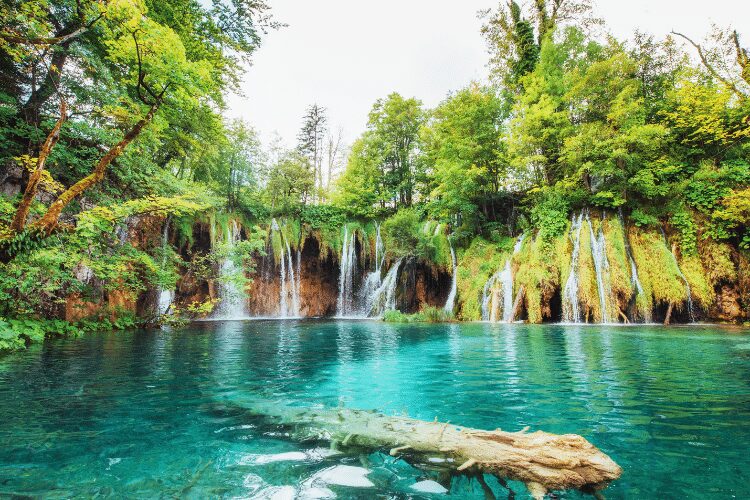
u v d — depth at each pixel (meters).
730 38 17.16
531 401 4.37
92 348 8.91
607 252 17.45
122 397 4.60
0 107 10.42
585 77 19.89
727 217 15.69
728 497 2.20
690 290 15.86
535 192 22.12
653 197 18.33
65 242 10.18
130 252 13.09
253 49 15.92
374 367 6.76
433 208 26.05
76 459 2.79
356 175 31.70
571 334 11.91
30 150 10.87
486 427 3.51
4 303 10.39
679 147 19.12
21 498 2.19
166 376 5.88
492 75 27.56
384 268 26.92
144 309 18.34
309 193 32.75
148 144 12.45
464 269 22.70
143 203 9.73
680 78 19.25
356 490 2.39
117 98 10.42
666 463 2.68
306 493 2.33
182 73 7.99
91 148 12.00
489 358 7.61
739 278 15.66
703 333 11.59
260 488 2.39
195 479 2.50
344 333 13.47
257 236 18.64
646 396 4.46
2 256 6.56
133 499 2.21
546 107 20.16
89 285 13.52
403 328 15.57
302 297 27.92
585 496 2.34
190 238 22.33
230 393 4.85
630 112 18.56
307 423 3.66
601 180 19.61
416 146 31.73
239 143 28.22
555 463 2.60
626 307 16.53
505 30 26.81
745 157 17.81
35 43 6.95
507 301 19.61
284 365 6.97
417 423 3.54
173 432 3.41
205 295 24.08
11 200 10.11
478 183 24.45
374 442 3.19
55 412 3.95
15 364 6.76
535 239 20.14
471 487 2.47
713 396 4.41
